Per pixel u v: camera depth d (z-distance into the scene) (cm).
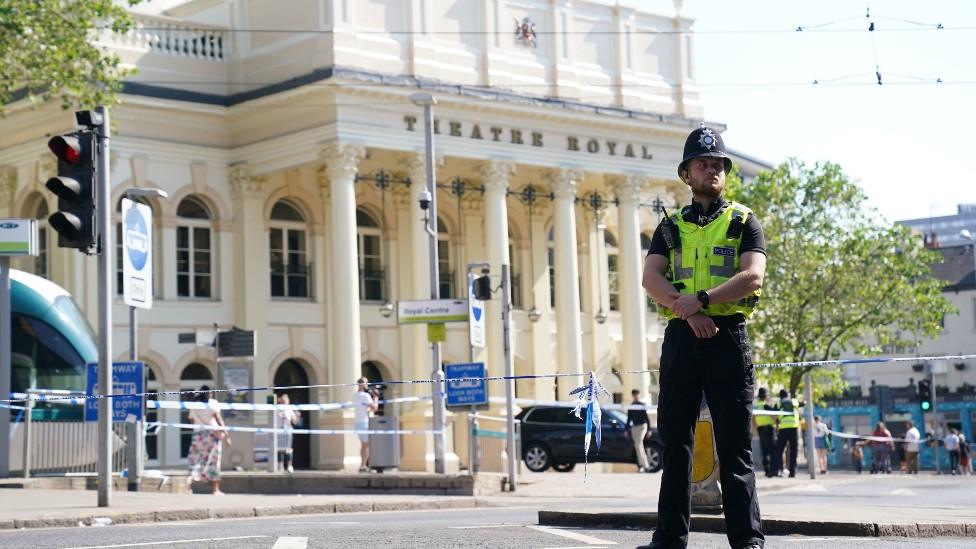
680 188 5166
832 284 5338
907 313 5634
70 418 2991
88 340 3098
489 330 4816
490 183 4588
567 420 4022
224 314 4425
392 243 4734
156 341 4275
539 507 2080
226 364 3450
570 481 3122
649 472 3875
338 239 4259
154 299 4281
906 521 1178
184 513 1805
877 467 4891
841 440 6881
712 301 788
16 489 2441
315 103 4278
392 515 1827
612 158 4906
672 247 823
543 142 4716
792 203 5378
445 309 3119
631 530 1223
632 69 5131
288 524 1541
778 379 5397
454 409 2848
